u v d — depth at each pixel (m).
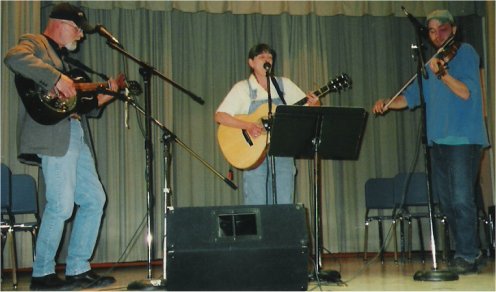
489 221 4.72
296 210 2.62
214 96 5.13
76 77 3.17
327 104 5.30
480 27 5.50
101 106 3.45
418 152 5.20
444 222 4.45
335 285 3.01
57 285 3.05
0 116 4.60
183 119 5.06
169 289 2.48
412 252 5.27
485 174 5.29
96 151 4.87
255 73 3.54
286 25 5.29
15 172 4.61
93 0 4.86
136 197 4.92
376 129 5.42
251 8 5.20
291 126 2.91
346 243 5.28
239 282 2.51
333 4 5.34
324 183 5.28
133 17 5.00
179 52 5.10
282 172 3.47
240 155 3.49
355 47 5.42
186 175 5.03
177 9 5.09
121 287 3.18
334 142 3.00
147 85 3.23
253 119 3.49
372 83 5.43
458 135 3.43
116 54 4.93
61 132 3.05
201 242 2.50
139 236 4.89
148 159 3.17
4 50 4.62
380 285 3.02
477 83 3.45
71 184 3.11
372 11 5.38
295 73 5.29
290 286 2.54
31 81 3.01
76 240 3.26
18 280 3.94
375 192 4.90
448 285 2.96
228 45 5.19
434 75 3.58
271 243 2.53
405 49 5.49
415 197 4.78
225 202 5.08
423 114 3.25
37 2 4.69
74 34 3.21
